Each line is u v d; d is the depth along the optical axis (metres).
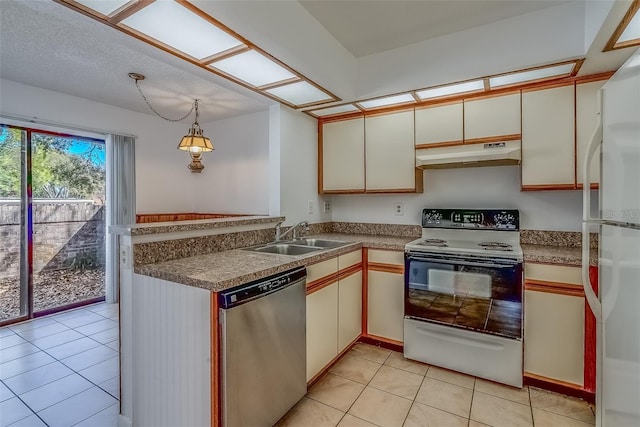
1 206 3.07
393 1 1.83
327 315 2.16
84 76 2.72
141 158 3.88
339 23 2.06
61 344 2.68
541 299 1.99
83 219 3.69
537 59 1.90
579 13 1.79
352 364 2.34
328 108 2.80
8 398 1.95
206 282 1.37
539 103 2.20
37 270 3.31
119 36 1.57
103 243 3.86
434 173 2.88
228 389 1.37
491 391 2.01
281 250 2.51
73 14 1.37
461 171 2.76
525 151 2.24
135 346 1.68
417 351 2.35
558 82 2.14
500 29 2.01
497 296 2.07
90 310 3.50
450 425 1.71
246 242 2.34
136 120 3.81
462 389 2.03
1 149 3.06
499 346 2.07
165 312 1.53
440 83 2.24
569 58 1.84
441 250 2.25
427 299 2.31
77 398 1.95
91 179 3.75
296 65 1.92
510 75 2.09
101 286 3.84
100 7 1.32
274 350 1.64
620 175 1.22
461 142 2.45
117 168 3.58
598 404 1.49
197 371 1.42
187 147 3.08
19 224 3.19
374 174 2.86
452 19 2.01
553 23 1.86
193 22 1.45
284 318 1.71
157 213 4.05
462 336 2.19
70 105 3.20
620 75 1.22
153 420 1.60
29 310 3.23
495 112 2.34
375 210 3.18
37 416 1.79
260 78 2.12
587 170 1.48
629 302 1.15
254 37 1.60
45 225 3.37
